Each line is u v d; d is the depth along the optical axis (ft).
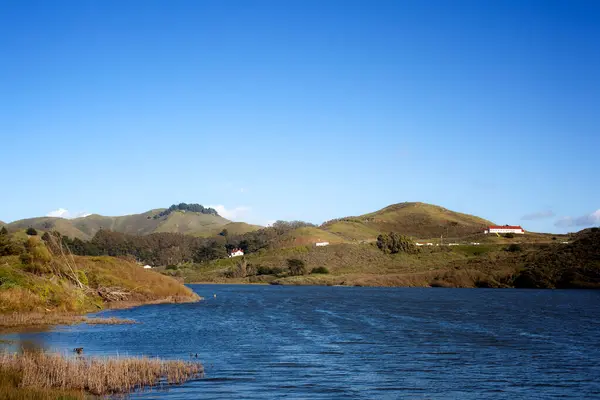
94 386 79.15
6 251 233.96
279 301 308.19
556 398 82.53
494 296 355.56
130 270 302.86
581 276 448.24
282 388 85.25
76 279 233.76
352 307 262.47
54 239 276.41
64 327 156.76
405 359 112.78
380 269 600.80
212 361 107.86
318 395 81.46
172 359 109.09
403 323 186.29
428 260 615.57
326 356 115.85
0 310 173.99
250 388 84.64
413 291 433.48
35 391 71.00
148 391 80.18
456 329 167.94
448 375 97.14
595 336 151.64
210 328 168.04
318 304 283.79
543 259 498.69
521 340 142.61
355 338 145.79
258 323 185.37
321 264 647.97
